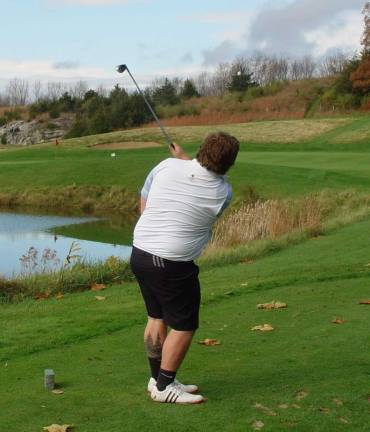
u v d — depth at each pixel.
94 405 4.37
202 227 4.23
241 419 4.09
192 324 4.31
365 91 62.44
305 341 5.86
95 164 35.59
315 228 14.62
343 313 6.94
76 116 78.81
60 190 32.84
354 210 19.83
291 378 4.84
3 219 27.20
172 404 4.35
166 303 4.27
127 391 4.63
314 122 51.69
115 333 6.41
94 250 19.34
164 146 45.22
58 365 5.34
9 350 5.81
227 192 4.32
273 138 46.19
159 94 76.00
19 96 131.38
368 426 4.02
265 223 14.88
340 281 8.92
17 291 9.17
